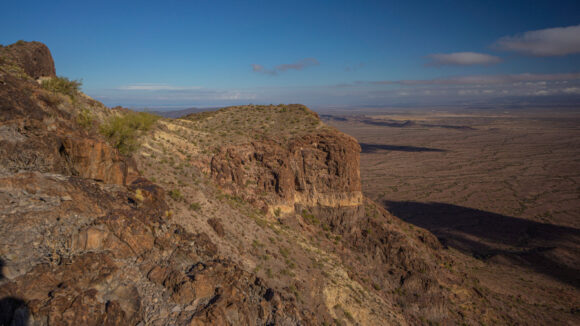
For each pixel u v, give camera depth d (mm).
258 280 20312
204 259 19109
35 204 13680
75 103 23984
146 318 13430
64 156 17672
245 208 34719
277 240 32344
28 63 26422
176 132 37625
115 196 18328
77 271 12641
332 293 29391
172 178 29188
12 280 10906
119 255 14828
